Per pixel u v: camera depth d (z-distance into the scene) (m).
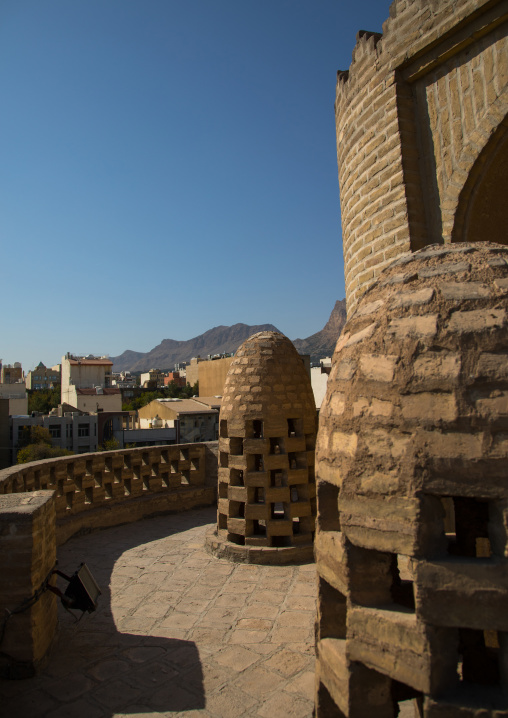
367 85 5.67
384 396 2.27
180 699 4.00
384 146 5.38
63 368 85.50
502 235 5.23
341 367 2.62
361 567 2.29
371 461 2.24
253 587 6.29
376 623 2.18
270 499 7.27
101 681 4.27
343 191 6.48
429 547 2.07
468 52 4.73
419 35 4.95
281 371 7.56
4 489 6.47
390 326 2.38
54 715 3.83
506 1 4.28
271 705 3.89
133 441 40.97
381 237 5.43
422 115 5.18
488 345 2.12
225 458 7.82
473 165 4.68
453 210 4.87
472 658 2.76
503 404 2.04
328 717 2.55
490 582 1.97
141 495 9.91
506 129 4.47
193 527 9.13
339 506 2.34
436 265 2.48
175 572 6.86
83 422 47.97
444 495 2.07
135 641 4.98
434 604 2.01
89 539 8.42
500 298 2.21
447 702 1.96
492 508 2.06
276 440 7.60
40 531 4.58
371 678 2.25
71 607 4.65
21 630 4.34
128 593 6.18
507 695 1.98
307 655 4.64
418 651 2.02
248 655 4.66
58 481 8.41
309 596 5.99
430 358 2.19
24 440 44.91
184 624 5.34
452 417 2.08
